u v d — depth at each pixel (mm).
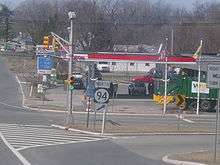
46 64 72812
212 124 48438
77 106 60625
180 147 32062
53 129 40750
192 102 61219
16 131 38594
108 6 147875
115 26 144375
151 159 26297
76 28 128500
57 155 26875
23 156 25984
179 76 65062
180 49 127188
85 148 30578
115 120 49094
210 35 122562
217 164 23469
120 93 82062
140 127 42125
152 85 79375
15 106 61688
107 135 37906
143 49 141500
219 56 71750
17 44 169875
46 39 53469
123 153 28656
